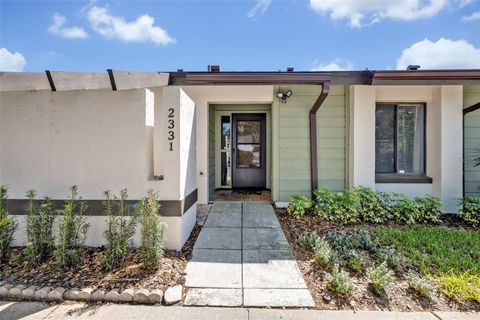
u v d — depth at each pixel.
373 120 4.92
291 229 3.86
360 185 4.89
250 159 6.96
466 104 5.01
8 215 3.07
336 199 4.59
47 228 2.69
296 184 5.26
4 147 3.08
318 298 2.13
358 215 4.34
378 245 3.13
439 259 2.68
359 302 2.07
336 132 5.21
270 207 5.06
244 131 6.92
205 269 2.59
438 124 4.89
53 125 3.05
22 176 3.07
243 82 4.31
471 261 2.67
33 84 3.36
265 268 2.62
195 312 1.95
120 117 3.02
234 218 4.34
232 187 6.95
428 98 5.04
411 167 5.24
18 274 2.38
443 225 4.14
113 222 2.59
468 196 4.93
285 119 5.24
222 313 1.94
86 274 2.37
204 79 4.28
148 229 2.51
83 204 2.99
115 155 3.03
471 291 2.11
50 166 3.06
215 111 6.73
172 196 3.04
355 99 4.91
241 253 2.99
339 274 2.25
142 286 2.21
